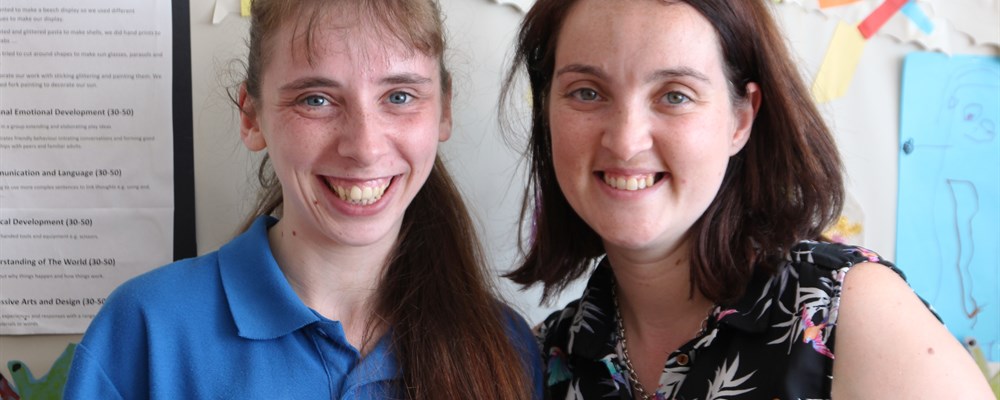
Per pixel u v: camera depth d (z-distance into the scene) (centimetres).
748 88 81
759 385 75
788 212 83
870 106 116
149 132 108
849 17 114
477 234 110
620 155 75
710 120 77
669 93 76
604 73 76
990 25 115
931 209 117
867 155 116
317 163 78
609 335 88
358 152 75
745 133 82
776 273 79
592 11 77
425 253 90
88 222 109
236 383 77
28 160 108
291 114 77
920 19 115
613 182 79
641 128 75
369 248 84
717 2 76
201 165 109
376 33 76
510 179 114
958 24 115
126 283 82
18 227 108
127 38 107
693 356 81
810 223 82
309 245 83
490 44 112
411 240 91
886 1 115
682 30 75
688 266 85
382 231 81
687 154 76
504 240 115
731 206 84
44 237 109
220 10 108
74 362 77
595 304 91
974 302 118
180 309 79
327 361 80
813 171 82
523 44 89
